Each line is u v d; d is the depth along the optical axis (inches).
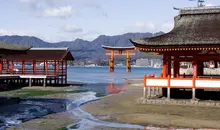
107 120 1027.3
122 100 1578.5
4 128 903.1
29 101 1584.6
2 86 2224.4
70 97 1791.3
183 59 1387.8
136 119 1033.5
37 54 2514.8
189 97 1480.1
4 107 1360.7
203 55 1354.6
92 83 3115.2
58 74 2556.6
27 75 2453.2
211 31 1332.4
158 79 1376.7
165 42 1306.6
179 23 1448.1
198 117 1064.2
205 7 1432.1
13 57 2509.8
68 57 2613.2
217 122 977.5
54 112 1214.9
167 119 1027.9
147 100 1381.6
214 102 1300.4
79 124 964.6
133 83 3095.5
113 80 3703.3
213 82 1282.0
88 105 1412.4
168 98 1371.8
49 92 2073.1
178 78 1338.6
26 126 932.6
